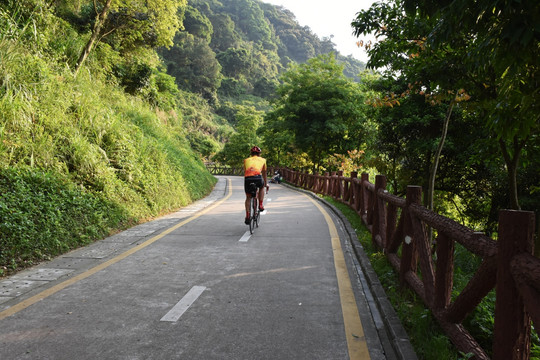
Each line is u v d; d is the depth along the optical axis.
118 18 17.75
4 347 3.18
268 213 11.59
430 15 3.64
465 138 12.79
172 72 108.56
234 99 125.75
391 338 3.38
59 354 3.08
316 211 12.27
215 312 3.98
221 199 16.94
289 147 32.69
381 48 6.93
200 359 3.04
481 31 3.23
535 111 3.86
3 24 9.84
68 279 5.05
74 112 10.40
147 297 4.40
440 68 6.18
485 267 2.47
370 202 8.25
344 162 23.98
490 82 5.64
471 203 15.43
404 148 15.20
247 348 3.23
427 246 3.95
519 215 2.15
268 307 4.13
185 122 83.56
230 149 56.88
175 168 15.72
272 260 6.05
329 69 27.31
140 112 17.52
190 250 6.68
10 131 7.86
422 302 4.06
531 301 1.91
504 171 11.83
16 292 4.53
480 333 3.34
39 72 9.59
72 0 18.17
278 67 175.75
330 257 6.29
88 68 15.39
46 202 6.95
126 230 8.49
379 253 6.15
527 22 2.63
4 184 6.71
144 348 3.20
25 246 5.87
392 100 9.23
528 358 2.19
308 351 3.19
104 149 10.61
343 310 4.08
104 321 3.73
